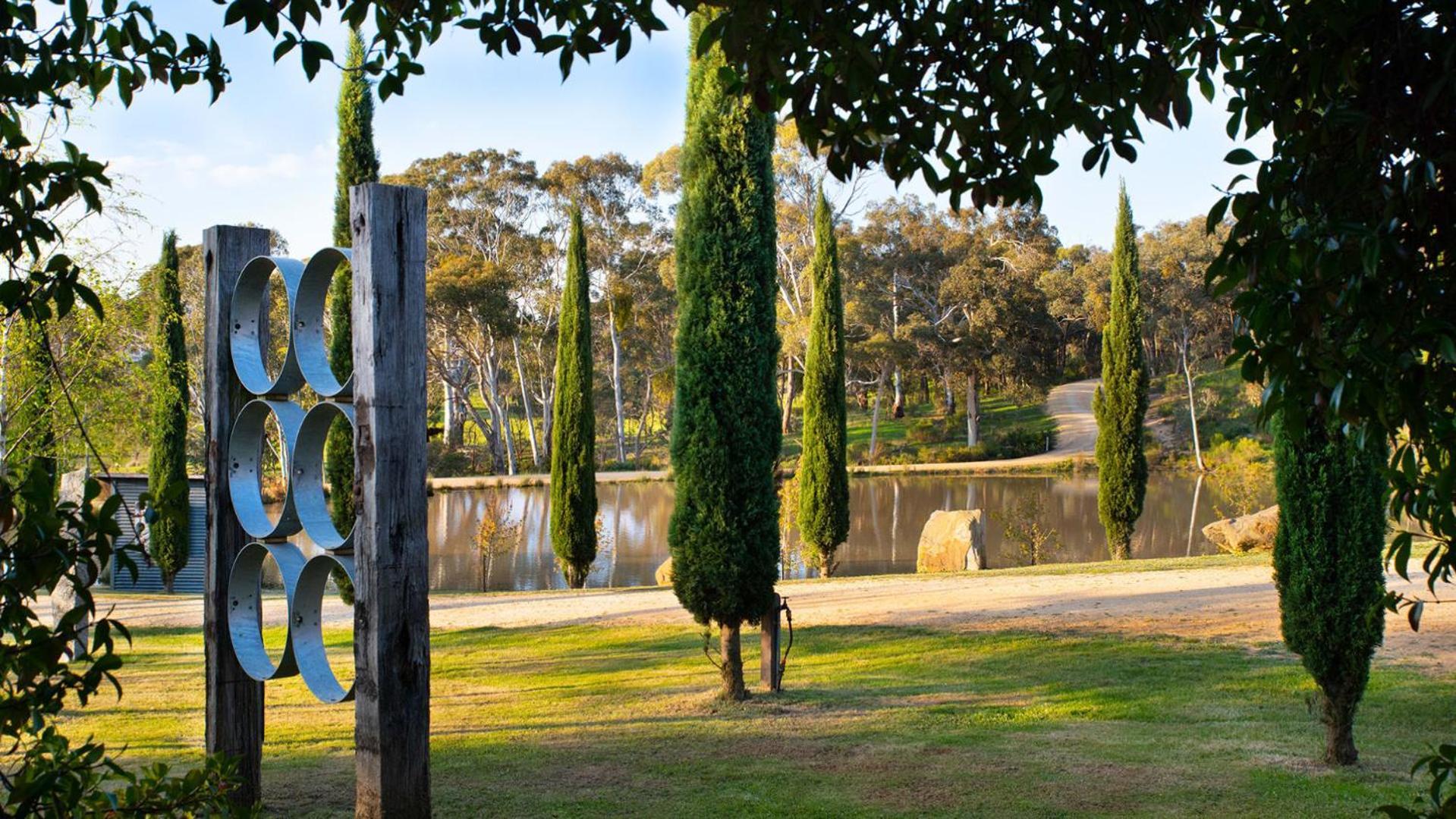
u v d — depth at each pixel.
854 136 2.95
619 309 48.06
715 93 8.92
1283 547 6.84
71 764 2.09
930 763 6.84
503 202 47.88
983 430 54.78
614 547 26.88
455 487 41.78
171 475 18.84
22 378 10.66
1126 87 2.73
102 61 2.85
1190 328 52.16
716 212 8.92
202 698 8.94
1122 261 20.23
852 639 11.55
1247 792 6.05
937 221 54.22
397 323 3.95
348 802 5.62
